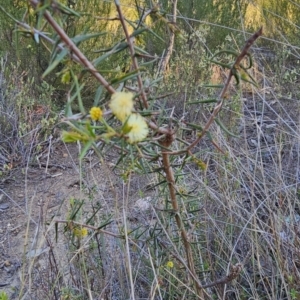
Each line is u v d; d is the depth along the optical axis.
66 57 1.09
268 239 1.70
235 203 1.75
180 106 2.82
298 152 2.04
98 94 0.93
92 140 0.82
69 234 1.65
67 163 2.87
